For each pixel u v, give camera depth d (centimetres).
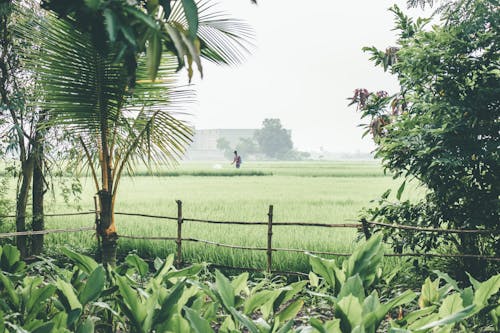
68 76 468
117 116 505
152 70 264
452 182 629
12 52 714
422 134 628
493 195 624
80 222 1126
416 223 656
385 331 448
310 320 287
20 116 804
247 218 1185
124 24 251
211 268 754
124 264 446
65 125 528
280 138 12875
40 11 512
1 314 303
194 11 271
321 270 396
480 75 635
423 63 630
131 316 333
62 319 323
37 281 400
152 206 1471
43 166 865
